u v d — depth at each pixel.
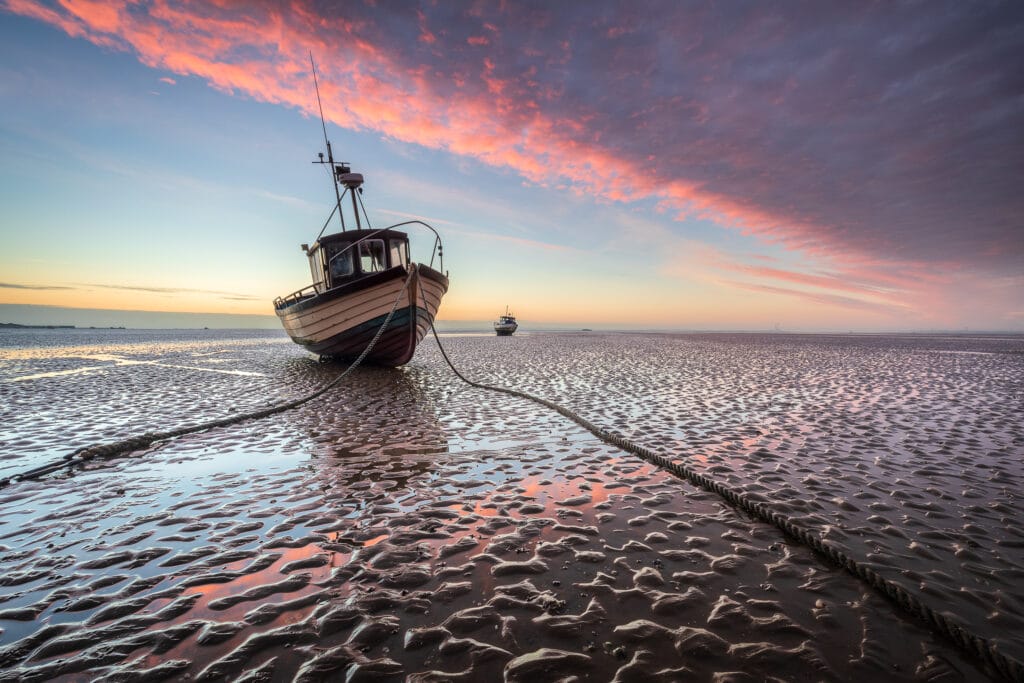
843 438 8.16
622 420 9.70
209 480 6.22
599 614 3.32
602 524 4.84
